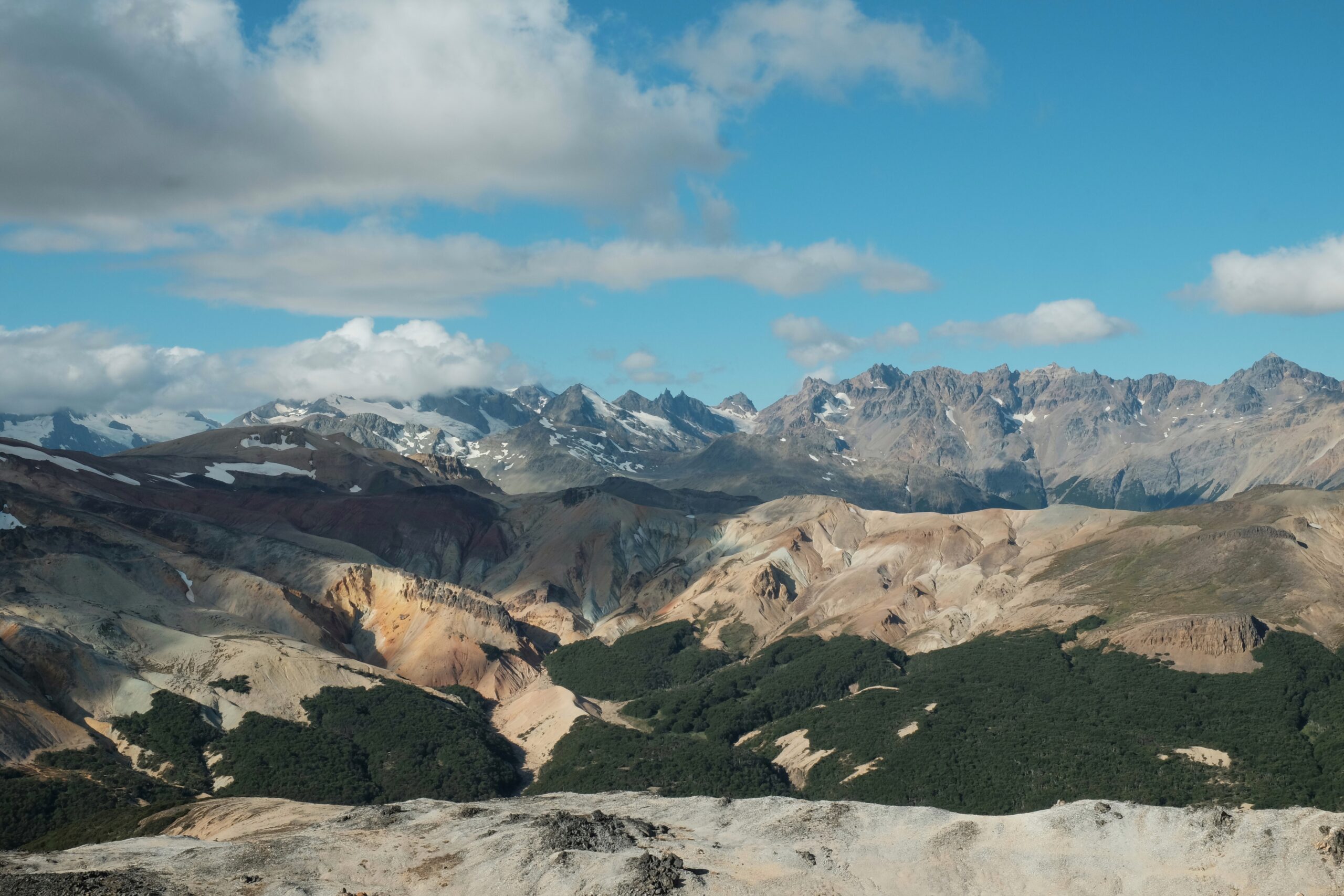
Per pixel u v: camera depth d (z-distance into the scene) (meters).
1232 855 102.56
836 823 115.94
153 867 102.19
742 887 99.12
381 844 111.81
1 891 91.56
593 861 101.75
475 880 101.31
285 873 101.69
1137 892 100.00
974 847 109.19
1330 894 95.31
